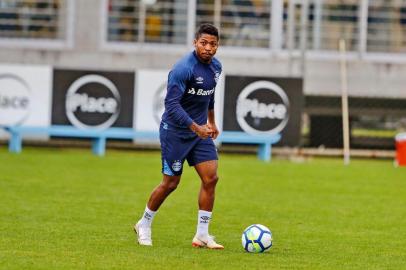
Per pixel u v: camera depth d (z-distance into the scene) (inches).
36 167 2381.9
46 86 2839.6
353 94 3105.3
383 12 3225.9
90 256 1194.0
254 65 3088.1
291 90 2847.0
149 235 1305.4
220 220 1599.4
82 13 3122.5
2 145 3080.7
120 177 2231.8
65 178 2169.0
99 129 2839.6
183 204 1781.5
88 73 2842.0
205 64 1251.2
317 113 3105.3
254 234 1257.4
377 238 1434.5
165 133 1262.3
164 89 2844.5
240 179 2268.7
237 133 2829.7
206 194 1274.6
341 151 2883.9
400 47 3228.3
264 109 2842.0
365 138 3186.5
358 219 1651.1
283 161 2810.0
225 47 3159.5
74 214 1608.0
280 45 3132.4
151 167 2481.5
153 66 3102.9
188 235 1408.7
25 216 1563.7
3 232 1386.6
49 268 1105.4
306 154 2918.3
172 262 1159.6
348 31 3216.0
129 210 1679.4
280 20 3137.3
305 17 2913.4
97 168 2415.1
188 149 1259.8
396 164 2790.4
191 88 1250.0
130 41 3191.4
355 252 1296.8
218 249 1278.3
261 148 2834.6
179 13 3184.1
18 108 2834.6
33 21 3179.1
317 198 1946.4
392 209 1800.0
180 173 1273.4
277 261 1194.6
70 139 2974.9
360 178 2368.4
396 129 3489.2
